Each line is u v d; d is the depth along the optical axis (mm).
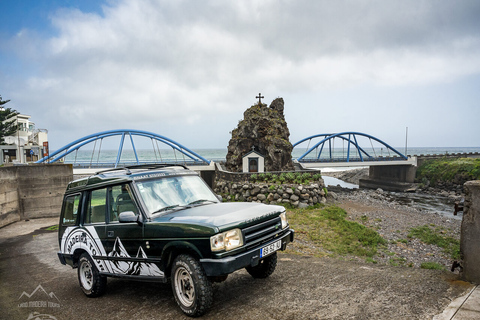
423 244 18188
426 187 59000
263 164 36375
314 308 4348
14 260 9961
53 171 19812
